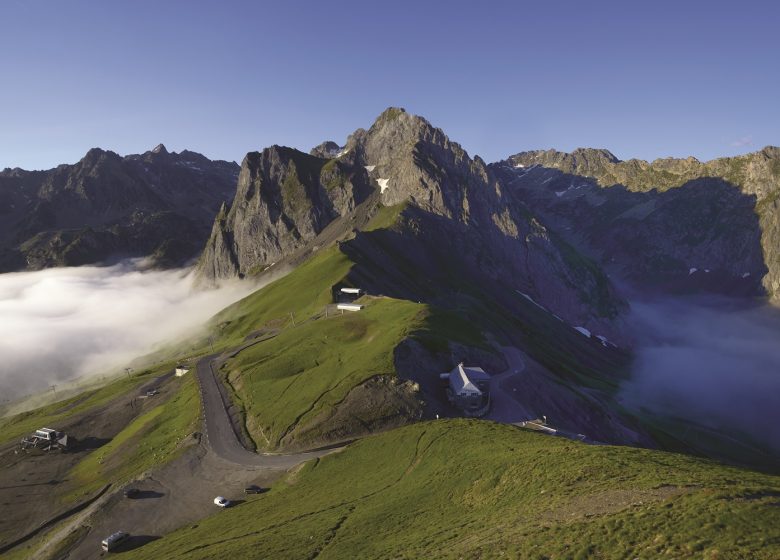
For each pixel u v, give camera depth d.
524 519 43.69
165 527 72.75
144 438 112.31
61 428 132.38
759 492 36.81
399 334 120.81
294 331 153.12
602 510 40.44
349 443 91.69
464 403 101.12
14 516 91.06
